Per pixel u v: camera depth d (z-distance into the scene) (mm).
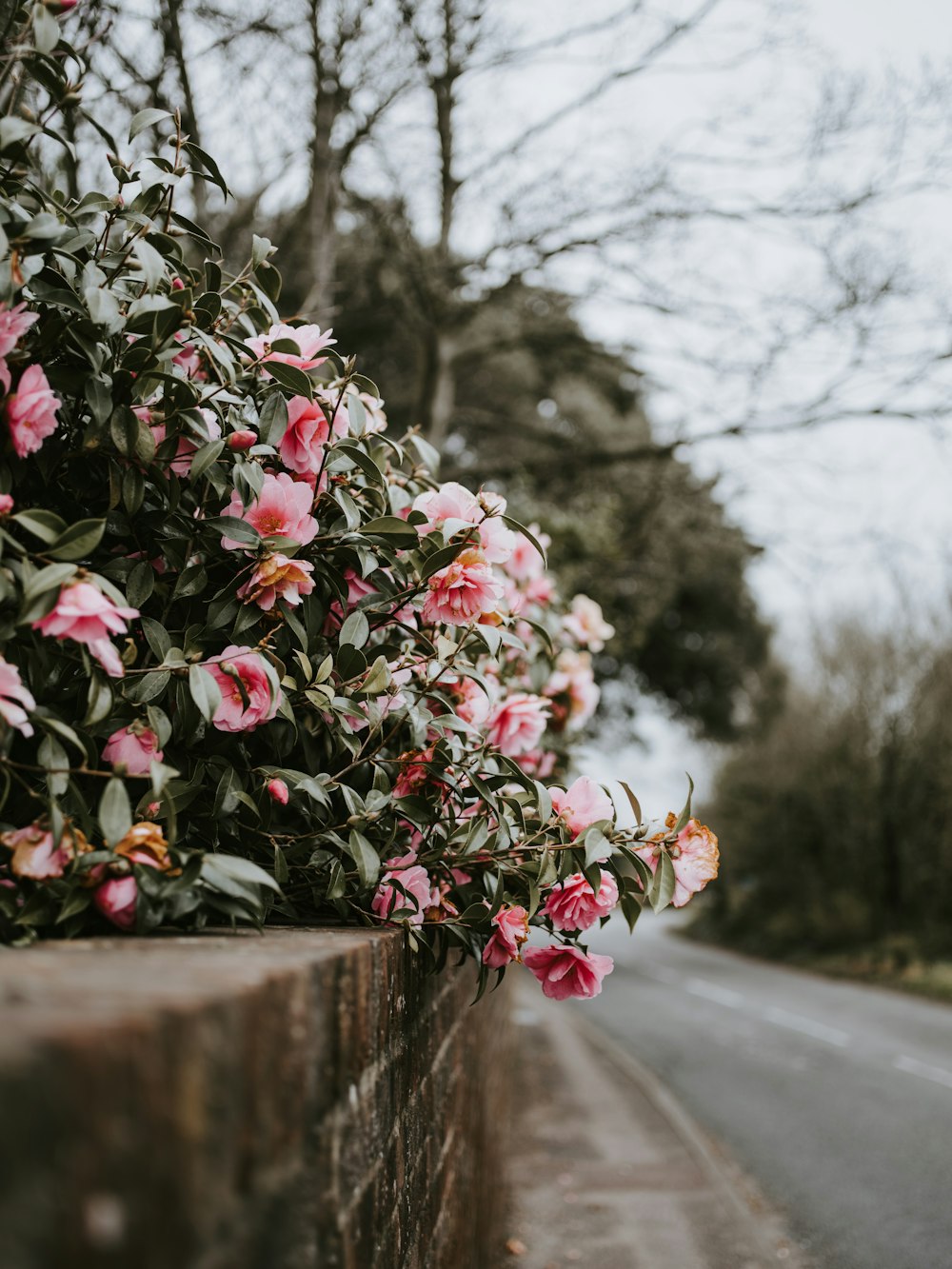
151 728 1501
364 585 2010
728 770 27828
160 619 1824
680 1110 8250
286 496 1729
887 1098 8859
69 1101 571
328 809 1855
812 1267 4824
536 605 3199
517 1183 5930
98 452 1637
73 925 1309
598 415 15125
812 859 25719
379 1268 1420
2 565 1307
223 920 1615
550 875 1916
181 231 1937
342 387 1842
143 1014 661
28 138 1571
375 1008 1371
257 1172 840
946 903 21297
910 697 21484
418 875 1876
